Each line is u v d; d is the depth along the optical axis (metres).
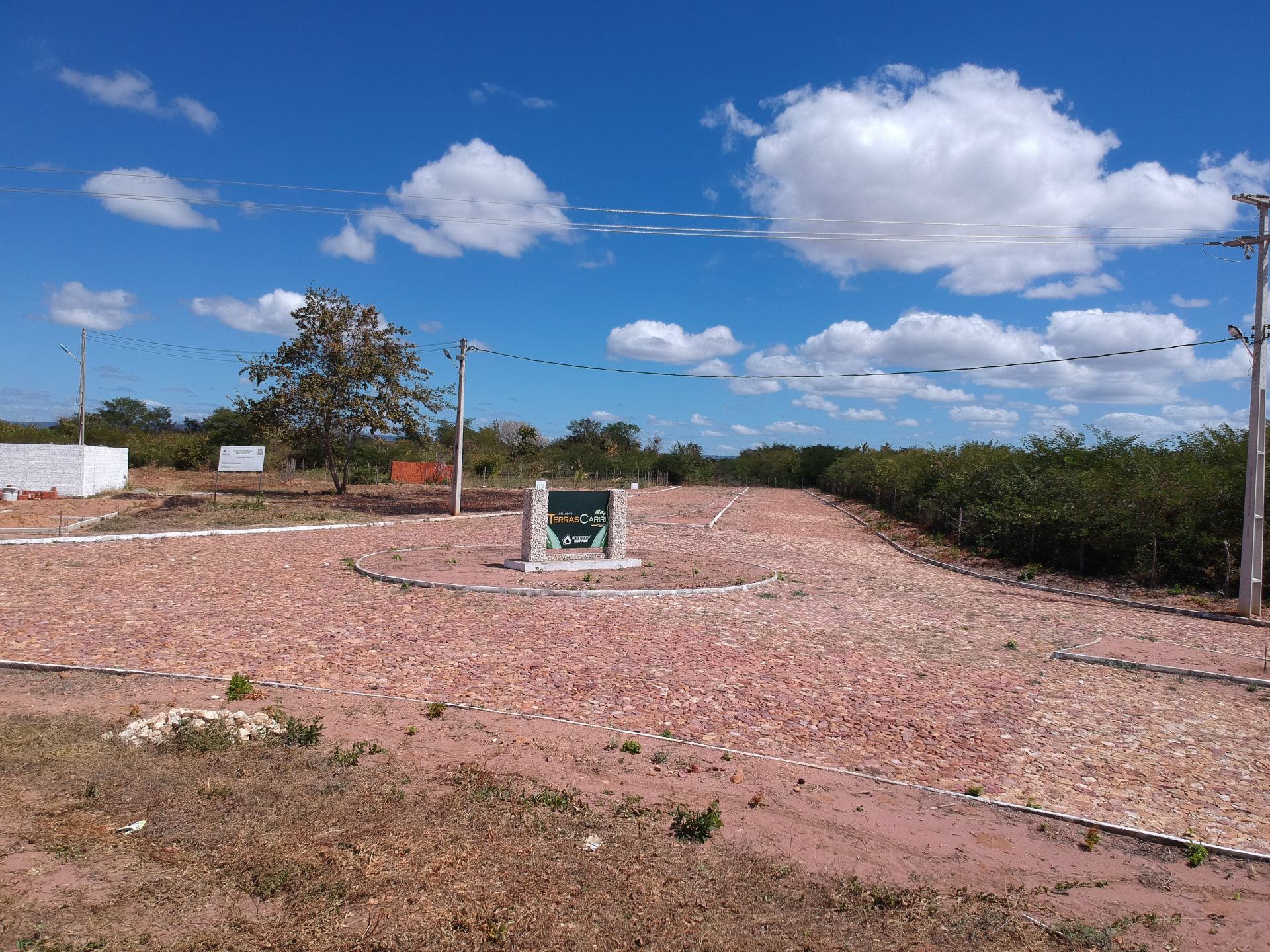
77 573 14.16
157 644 9.38
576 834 5.01
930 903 4.48
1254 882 4.95
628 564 17.25
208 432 56.19
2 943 3.59
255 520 24.69
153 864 4.41
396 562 16.44
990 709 8.38
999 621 13.48
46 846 4.50
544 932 3.94
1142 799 6.23
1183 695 9.32
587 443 81.19
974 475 25.41
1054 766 6.89
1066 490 20.47
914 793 6.12
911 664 10.12
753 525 30.80
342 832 4.85
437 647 9.77
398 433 38.12
